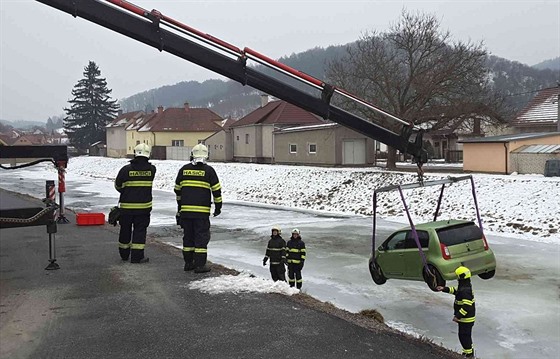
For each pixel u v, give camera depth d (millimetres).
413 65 32094
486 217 20297
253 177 36969
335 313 6801
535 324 8961
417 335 8133
